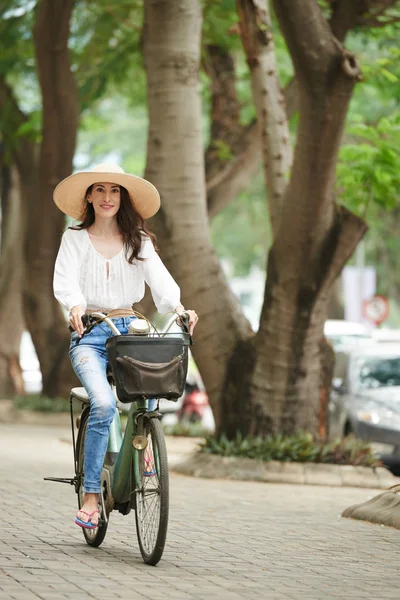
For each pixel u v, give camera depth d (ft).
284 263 64.54
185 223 66.90
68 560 33.50
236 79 100.89
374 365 84.99
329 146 59.21
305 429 68.13
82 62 100.89
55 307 112.16
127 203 35.58
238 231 206.28
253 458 65.46
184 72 66.59
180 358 33.35
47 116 97.96
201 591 29.73
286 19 56.75
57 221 107.65
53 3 91.15
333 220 63.26
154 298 35.58
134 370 32.73
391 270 195.62
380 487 64.59
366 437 79.00
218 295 67.92
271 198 70.38
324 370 69.26
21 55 102.53
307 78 57.82
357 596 30.50
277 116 70.90
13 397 123.03
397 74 78.59
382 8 64.59
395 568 35.73
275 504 52.65
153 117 67.05
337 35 64.34
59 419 106.83
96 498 34.81
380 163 71.97
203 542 38.88
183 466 66.64
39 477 58.95
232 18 89.51
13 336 132.46
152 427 33.24
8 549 34.86
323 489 62.13
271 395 67.15
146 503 34.01
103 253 35.37
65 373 113.60
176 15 65.87
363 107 102.99
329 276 64.44
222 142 99.40
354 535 42.86
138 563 33.78
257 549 38.04
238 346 67.77
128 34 97.86
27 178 112.78
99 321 33.99
